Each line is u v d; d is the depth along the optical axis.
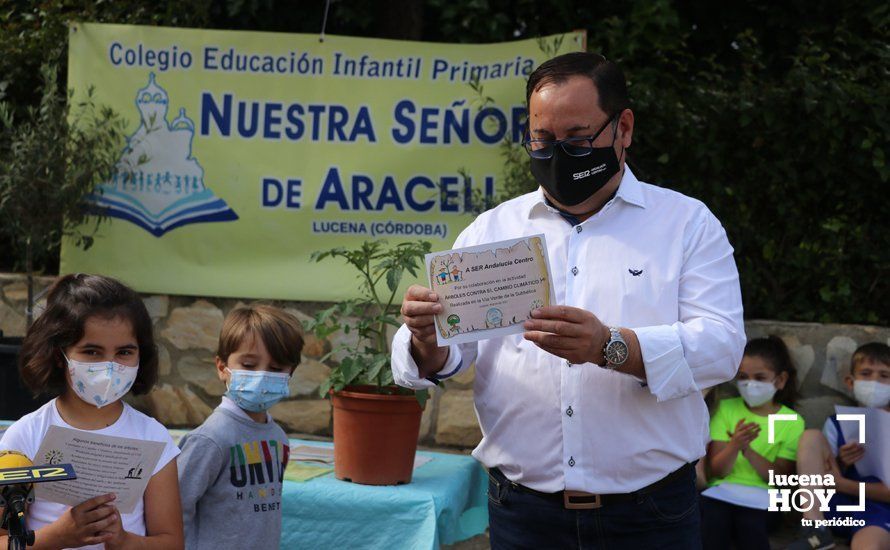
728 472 4.23
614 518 2.26
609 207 2.35
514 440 2.36
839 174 4.91
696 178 4.96
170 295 4.98
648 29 5.14
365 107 4.91
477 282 2.21
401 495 3.48
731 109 4.89
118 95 4.98
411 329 2.26
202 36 4.94
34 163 4.78
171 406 4.99
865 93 4.75
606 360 2.11
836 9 5.33
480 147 4.84
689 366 2.15
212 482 2.99
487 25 5.25
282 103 4.93
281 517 3.20
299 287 4.89
